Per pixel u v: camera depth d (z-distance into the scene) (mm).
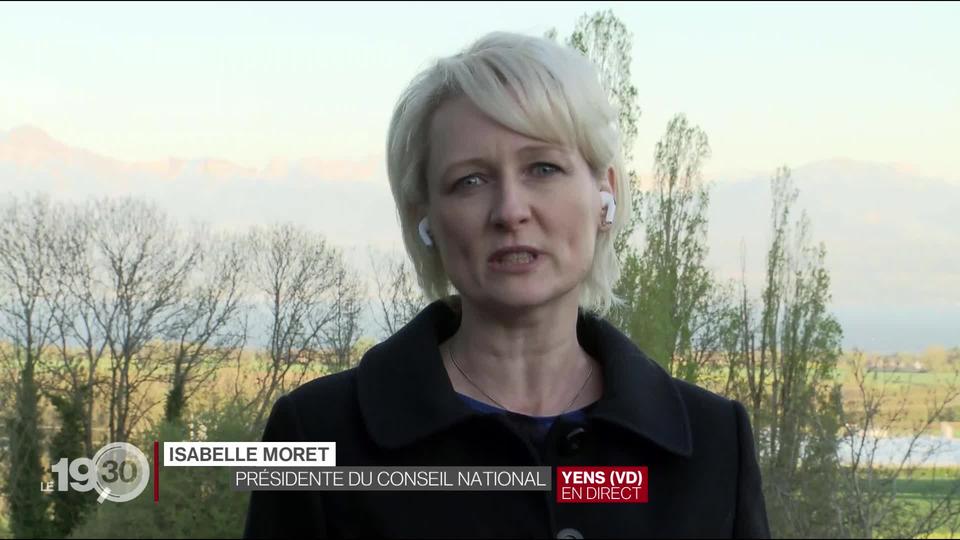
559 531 1426
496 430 1438
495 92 1389
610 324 1592
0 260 19078
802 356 16672
